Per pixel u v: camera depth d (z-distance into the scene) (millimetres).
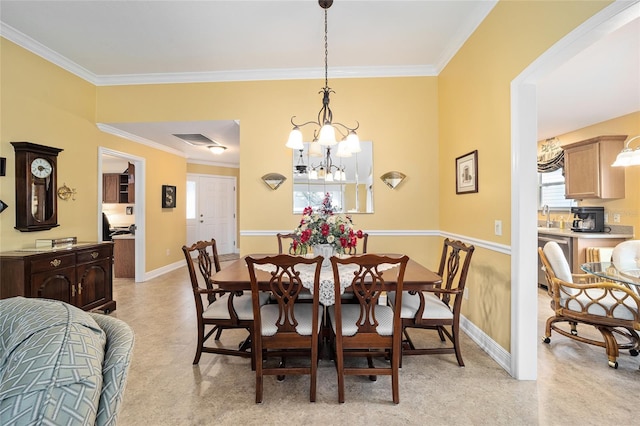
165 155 5371
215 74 3473
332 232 2238
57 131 3135
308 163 3453
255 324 1772
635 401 1785
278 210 3455
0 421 597
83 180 3471
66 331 754
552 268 2547
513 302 2045
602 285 2242
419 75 3389
